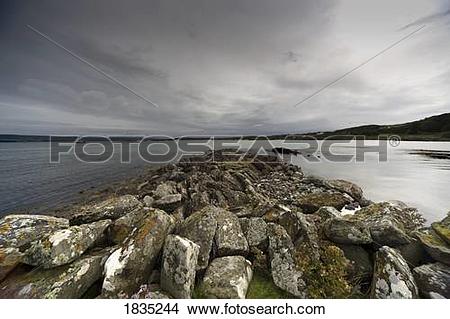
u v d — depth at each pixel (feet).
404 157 148.36
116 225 22.95
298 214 23.56
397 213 28.30
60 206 70.38
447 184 73.10
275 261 19.71
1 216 63.36
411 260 20.27
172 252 18.10
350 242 20.74
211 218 22.99
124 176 113.70
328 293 17.75
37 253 17.90
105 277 17.02
